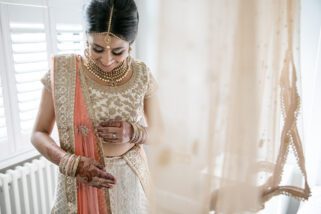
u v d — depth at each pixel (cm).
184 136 46
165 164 46
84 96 89
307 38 158
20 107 140
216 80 46
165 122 45
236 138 51
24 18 136
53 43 151
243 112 50
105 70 91
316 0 153
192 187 47
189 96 45
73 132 88
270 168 60
